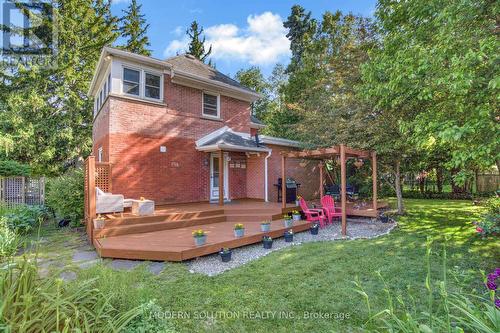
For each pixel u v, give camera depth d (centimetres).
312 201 1487
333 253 646
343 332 330
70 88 1984
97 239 699
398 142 956
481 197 1522
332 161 1599
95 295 248
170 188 1109
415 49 540
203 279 496
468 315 198
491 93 467
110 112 969
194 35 2638
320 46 1867
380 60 666
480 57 425
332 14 1947
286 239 778
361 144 1051
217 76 1365
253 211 1009
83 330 206
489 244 680
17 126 1700
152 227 795
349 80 1240
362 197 1684
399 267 539
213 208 1005
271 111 2875
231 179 1344
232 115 1367
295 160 1540
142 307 249
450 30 486
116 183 972
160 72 1095
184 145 1159
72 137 1895
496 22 498
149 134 1057
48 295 212
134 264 579
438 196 1758
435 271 516
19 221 849
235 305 398
